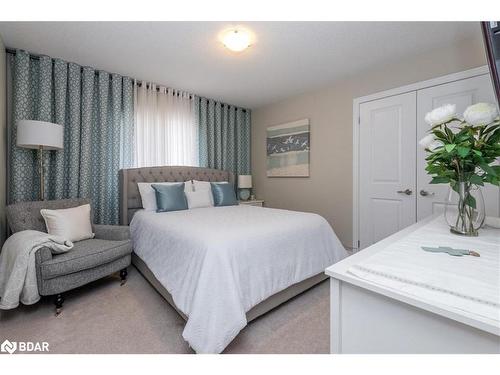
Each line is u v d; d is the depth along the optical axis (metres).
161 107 3.48
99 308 1.88
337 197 3.37
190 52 2.53
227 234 1.67
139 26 2.10
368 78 3.01
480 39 2.25
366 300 0.65
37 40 2.31
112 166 3.12
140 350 1.41
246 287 1.55
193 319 1.33
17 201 2.45
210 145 4.10
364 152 3.07
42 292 1.74
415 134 2.65
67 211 2.27
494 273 0.64
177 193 3.03
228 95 3.89
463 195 1.05
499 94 0.84
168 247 1.88
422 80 2.59
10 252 1.80
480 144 0.97
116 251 2.15
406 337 0.59
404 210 2.75
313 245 2.13
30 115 2.55
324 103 3.51
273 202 4.30
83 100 2.84
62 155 2.70
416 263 0.72
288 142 4.00
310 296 2.09
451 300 0.53
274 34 2.21
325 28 2.13
